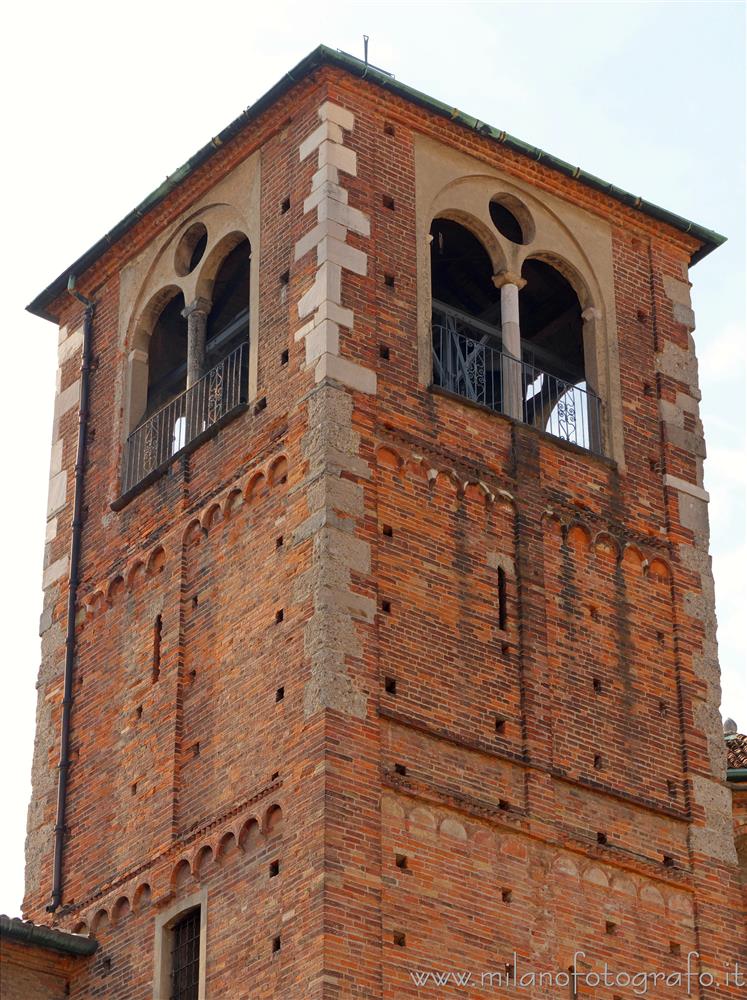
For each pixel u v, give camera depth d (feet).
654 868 140.46
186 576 146.51
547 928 134.10
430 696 136.05
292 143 151.84
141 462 155.94
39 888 148.05
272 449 143.02
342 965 124.88
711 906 141.79
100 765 147.74
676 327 161.48
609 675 145.18
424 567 139.74
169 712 143.02
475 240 162.81
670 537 152.76
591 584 147.33
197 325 155.43
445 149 154.71
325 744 130.11
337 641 133.49
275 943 128.06
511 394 150.51
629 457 153.79
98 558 155.43
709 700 148.97
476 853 133.28
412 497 141.38
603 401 155.02
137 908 139.33
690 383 160.04
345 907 126.41
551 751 139.64
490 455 146.61
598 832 139.44
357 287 145.18
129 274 163.84
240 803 134.41
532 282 164.66
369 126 151.23
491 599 142.00
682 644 149.38
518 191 157.89
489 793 135.85
